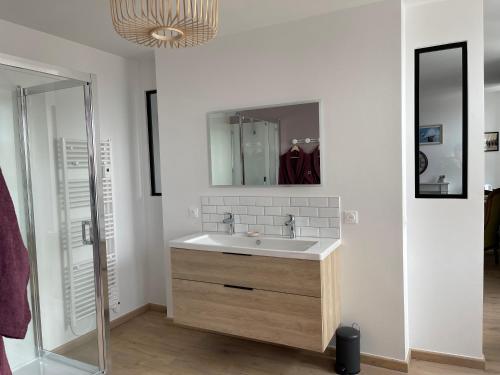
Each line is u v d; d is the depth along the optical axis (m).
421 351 2.66
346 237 2.63
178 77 3.17
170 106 3.22
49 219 2.54
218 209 3.07
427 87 2.57
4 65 2.15
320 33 2.62
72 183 2.49
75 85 2.46
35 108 2.51
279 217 2.83
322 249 2.35
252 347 2.95
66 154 2.49
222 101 3.01
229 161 2.99
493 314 3.37
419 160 2.61
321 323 2.25
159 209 3.61
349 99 2.56
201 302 2.62
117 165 3.41
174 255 2.70
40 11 2.44
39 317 2.62
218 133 3.02
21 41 2.68
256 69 2.86
